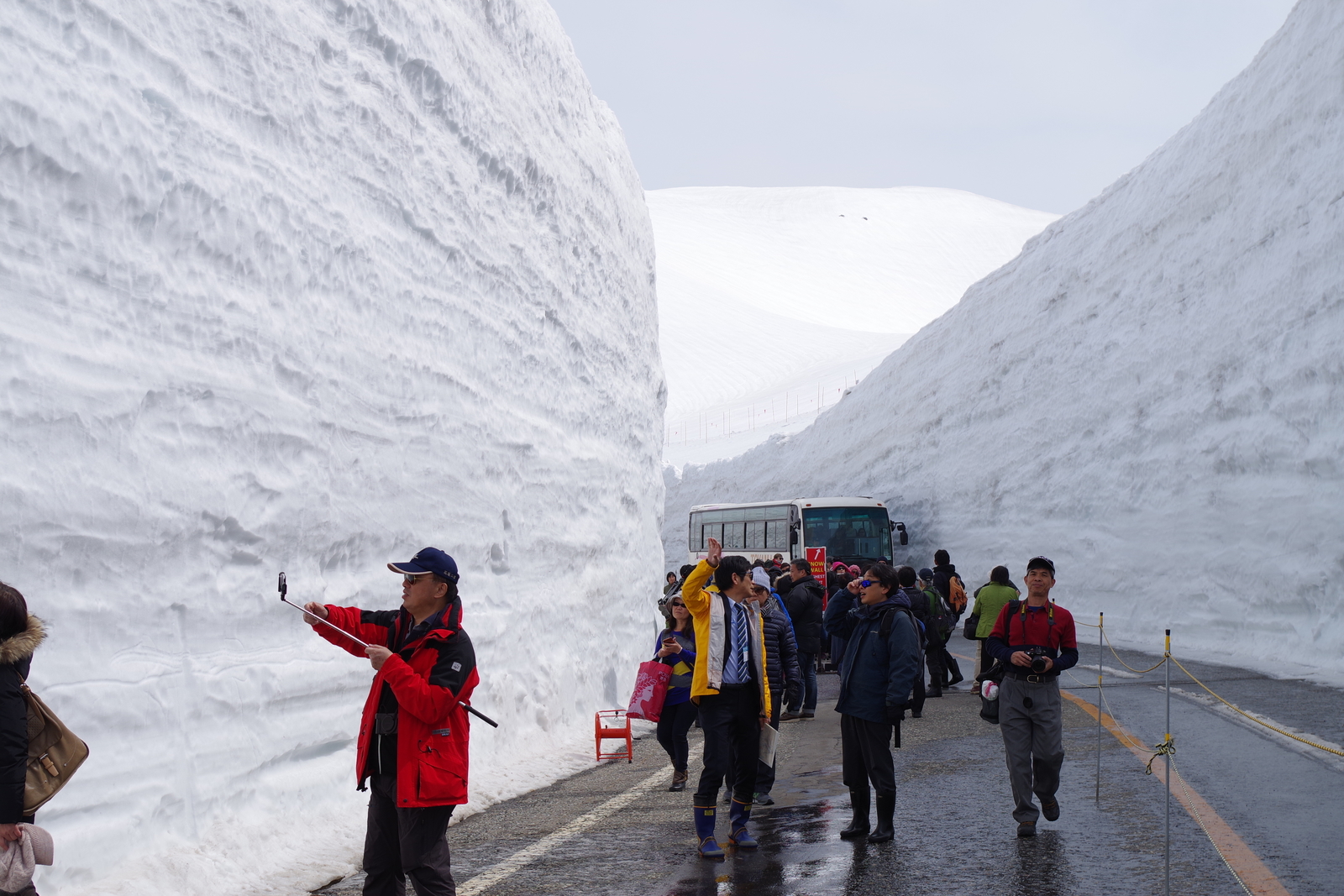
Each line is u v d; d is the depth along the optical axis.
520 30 12.43
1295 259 20.92
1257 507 19.56
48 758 3.58
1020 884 5.56
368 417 8.33
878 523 26.23
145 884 5.36
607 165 15.75
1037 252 36.06
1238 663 16.45
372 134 8.70
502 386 11.20
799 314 137.12
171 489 6.07
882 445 38.97
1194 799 7.27
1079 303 30.70
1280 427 19.58
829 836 6.85
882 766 6.61
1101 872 5.72
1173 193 27.84
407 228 9.20
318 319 7.71
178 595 6.11
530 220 12.21
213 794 6.23
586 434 14.13
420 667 4.32
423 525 9.13
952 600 15.64
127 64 5.97
